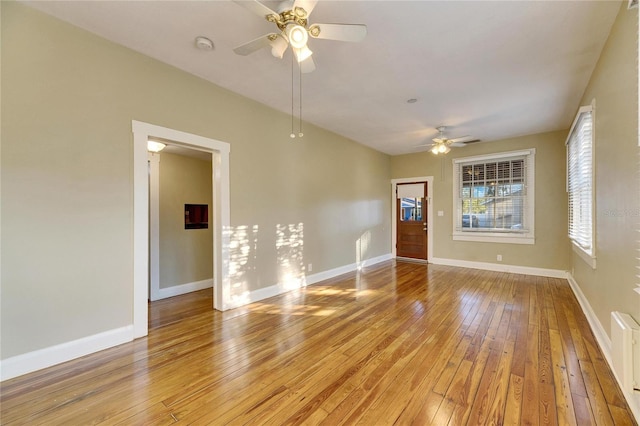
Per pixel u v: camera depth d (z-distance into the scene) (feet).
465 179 19.70
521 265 17.33
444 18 6.95
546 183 16.52
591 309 9.68
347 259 18.01
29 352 6.72
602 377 6.54
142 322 8.73
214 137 10.59
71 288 7.36
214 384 6.36
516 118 14.12
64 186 7.25
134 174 8.52
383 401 5.79
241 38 7.89
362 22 7.07
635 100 5.83
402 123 14.97
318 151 15.57
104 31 7.61
